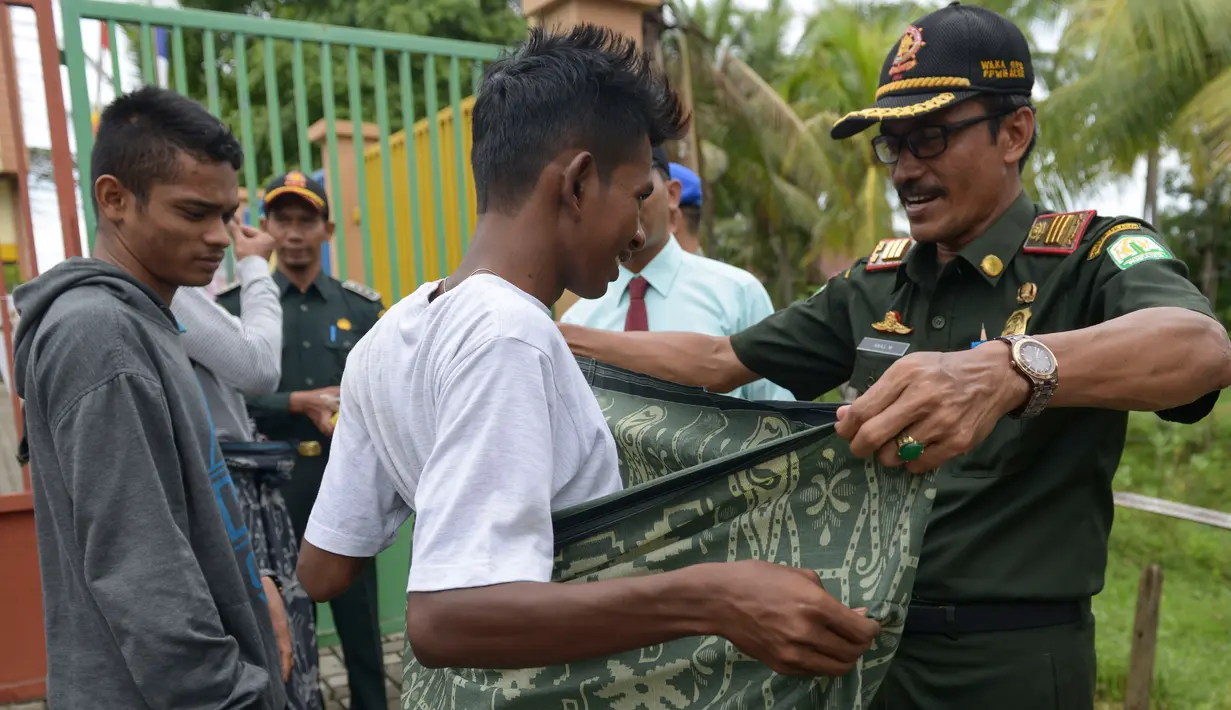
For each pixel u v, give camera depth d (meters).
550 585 0.89
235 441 2.38
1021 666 1.56
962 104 1.63
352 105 3.88
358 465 1.18
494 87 1.10
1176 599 5.36
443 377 0.98
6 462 3.74
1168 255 1.43
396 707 3.61
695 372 2.03
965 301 1.72
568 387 1.04
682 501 1.08
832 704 1.00
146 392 1.50
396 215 4.99
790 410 1.32
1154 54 10.13
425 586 0.89
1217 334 1.21
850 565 1.04
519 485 0.91
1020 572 1.56
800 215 16.05
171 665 1.42
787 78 16.36
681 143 8.16
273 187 3.50
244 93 3.64
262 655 1.66
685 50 10.98
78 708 1.47
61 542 1.50
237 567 1.65
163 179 1.69
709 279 3.03
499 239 1.08
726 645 1.05
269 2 14.84
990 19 1.66
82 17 3.33
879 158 1.79
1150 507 3.11
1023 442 1.54
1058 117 11.02
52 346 1.47
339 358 3.50
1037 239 1.65
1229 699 3.74
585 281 1.12
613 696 1.08
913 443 1.00
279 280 3.52
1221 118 9.18
